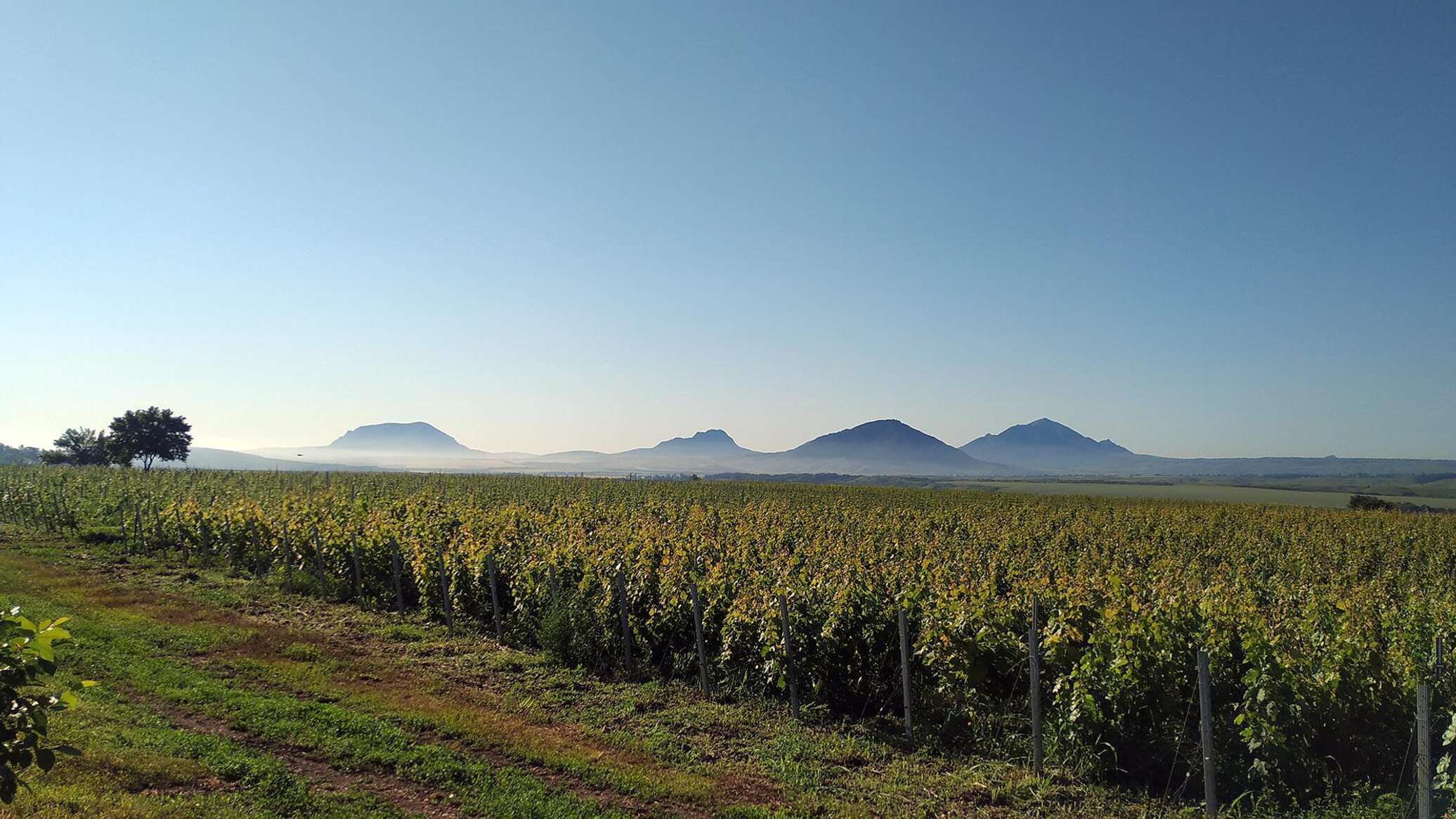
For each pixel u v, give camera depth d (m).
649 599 14.05
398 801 7.62
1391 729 8.69
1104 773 8.98
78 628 13.34
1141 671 9.33
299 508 26.28
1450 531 30.42
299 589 19.58
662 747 9.70
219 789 7.36
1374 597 14.46
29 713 4.32
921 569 16.61
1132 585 14.23
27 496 32.91
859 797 8.43
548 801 7.80
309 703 10.41
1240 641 9.95
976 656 10.24
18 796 6.38
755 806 8.01
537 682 12.49
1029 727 10.03
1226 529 30.00
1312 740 8.48
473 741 9.40
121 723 8.78
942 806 8.25
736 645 12.14
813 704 11.45
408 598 18.88
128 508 30.02
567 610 13.81
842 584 12.52
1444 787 6.77
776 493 49.88
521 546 18.14
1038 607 11.81
